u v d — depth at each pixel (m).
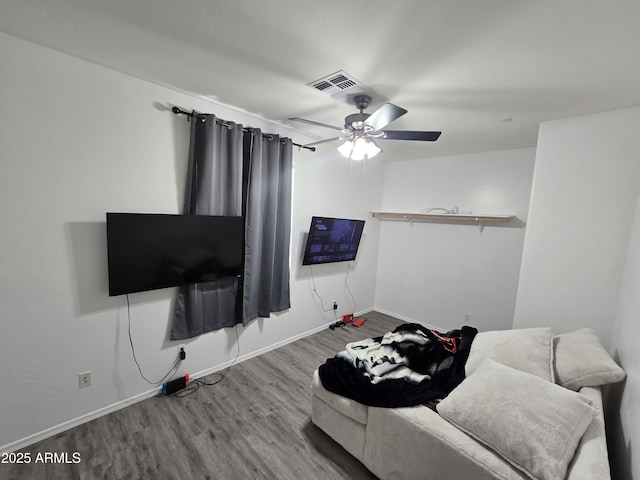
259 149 2.74
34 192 1.74
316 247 3.51
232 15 1.36
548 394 1.38
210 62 1.82
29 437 1.84
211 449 1.87
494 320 3.64
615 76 1.71
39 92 1.71
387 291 4.72
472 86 1.94
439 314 4.13
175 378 2.49
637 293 1.71
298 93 2.20
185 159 2.36
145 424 2.06
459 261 3.91
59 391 1.93
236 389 2.50
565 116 2.35
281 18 1.37
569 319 2.40
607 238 2.22
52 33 1.58
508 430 1.26
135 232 2.05
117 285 2.01
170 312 2.41
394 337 2.29
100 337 2.07
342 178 3.92
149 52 1.73
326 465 1.78
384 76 1.86
